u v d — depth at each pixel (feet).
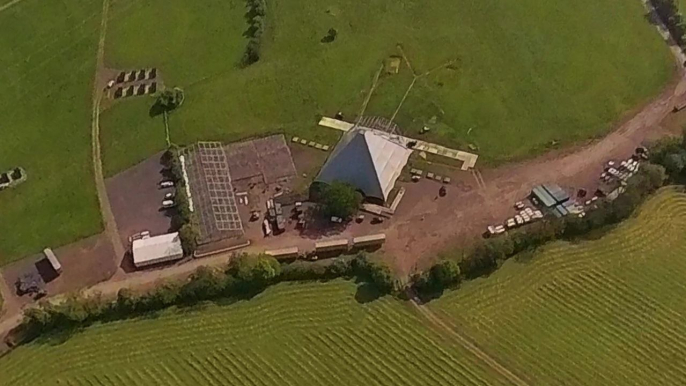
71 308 375.45
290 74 508.53
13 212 433.89
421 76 504.43
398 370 364.17
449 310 386.11
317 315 386.73
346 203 415.44
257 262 390.21
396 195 435.94
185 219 420.77
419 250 409.69
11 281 400.88
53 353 373.40
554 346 371.15
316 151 461.78
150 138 470.39
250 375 364.17
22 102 495.41
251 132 473.26
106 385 362.53
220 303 391.45
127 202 436.35
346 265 400.67
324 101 490.90
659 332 375.66
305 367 366.63
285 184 444.14
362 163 427.33
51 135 474.49
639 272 399.44
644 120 471.21
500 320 382.01
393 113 481.46
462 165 450.71
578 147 458.09
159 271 403.54
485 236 414.21
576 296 390.83
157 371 367.04
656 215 423.23
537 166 449.06
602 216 412.77
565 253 407.64
